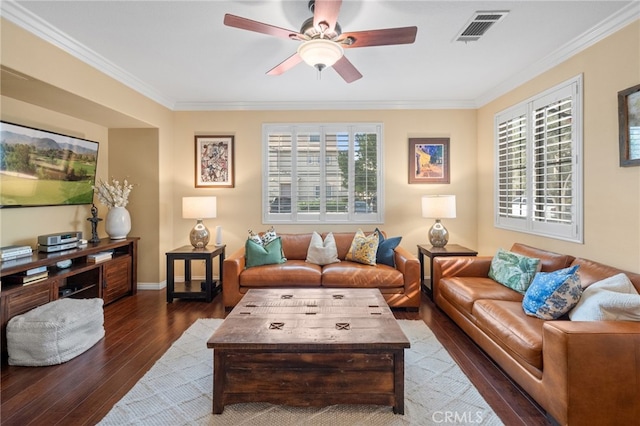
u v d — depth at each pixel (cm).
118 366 229
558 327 164
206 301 372
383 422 173
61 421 173
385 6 217
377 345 176
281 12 224
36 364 227
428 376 216
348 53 290
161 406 185
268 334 186
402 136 441
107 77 313
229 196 448
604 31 240
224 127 445
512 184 362
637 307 168
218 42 268
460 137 440
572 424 156
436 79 356
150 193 415
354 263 370
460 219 443
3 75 233
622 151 226
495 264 309
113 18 231
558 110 291
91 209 363
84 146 365
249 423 172
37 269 268
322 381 181
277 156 445
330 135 443
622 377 155
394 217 444
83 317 251
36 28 234
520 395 195
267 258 360
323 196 445
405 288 338
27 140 298
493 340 228
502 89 374
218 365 180
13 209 295
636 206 221
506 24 241
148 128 411
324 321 206
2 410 181
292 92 399
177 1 212
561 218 289
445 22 238
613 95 237
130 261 396
